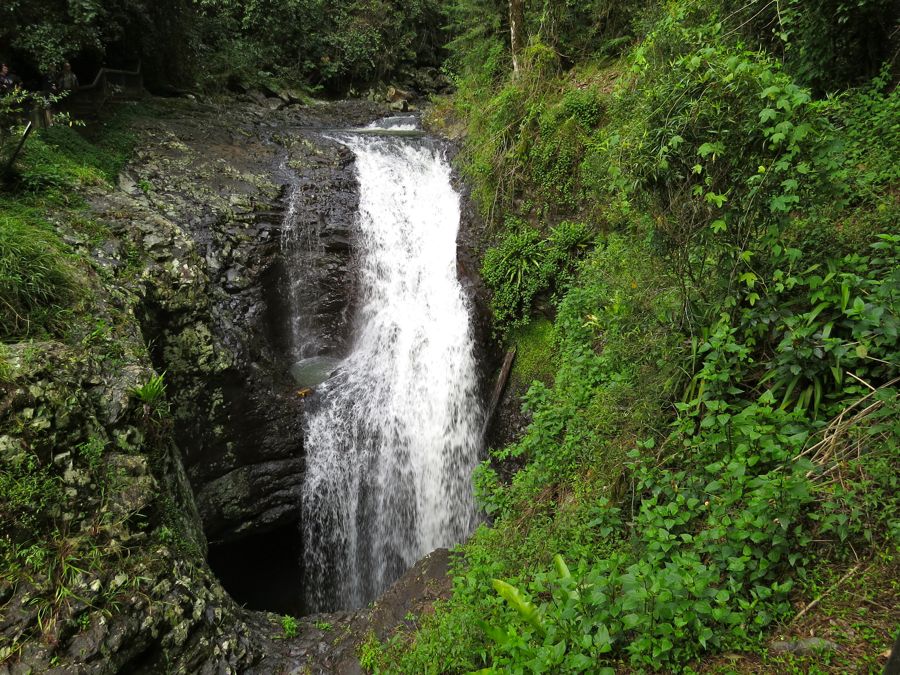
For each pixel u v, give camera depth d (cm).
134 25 1043
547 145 877
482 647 353
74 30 838
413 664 388
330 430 801
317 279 897
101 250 603
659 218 358
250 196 858
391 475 847
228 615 466
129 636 373
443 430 890
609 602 286
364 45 1758
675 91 322
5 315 445
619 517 385
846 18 490
